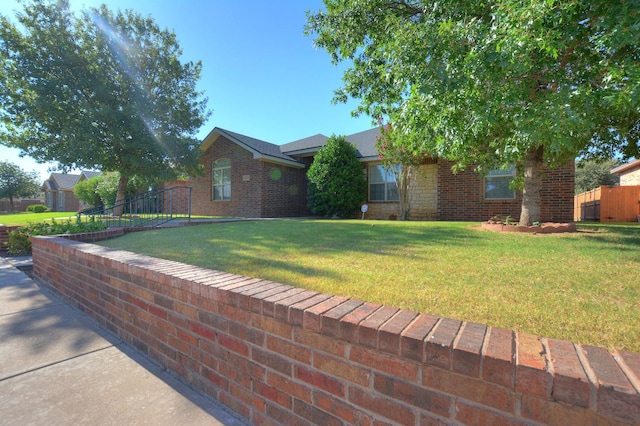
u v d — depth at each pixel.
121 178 13.26
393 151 10.86
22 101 11.12
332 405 1.50
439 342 1.20
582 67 3.51
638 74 2.88
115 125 11.65
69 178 37.16
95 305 3.36
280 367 1.71
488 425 1.11
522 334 1.27
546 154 5.52
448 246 3.93
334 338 1.48
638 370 0.99
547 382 1.01
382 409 1.34
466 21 4.18
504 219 6.99
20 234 7.29
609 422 0.93
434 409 1.21
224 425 1.85
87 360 2.57
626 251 3.46
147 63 12.93
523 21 3.01
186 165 13.44
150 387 2.21
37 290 4.48
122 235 6.54
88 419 1.87
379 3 6.05
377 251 3.66
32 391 2.14
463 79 3.52
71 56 11.24
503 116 3.75
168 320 2.42
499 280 2.42
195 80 14.33
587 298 2.00
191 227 7.33
